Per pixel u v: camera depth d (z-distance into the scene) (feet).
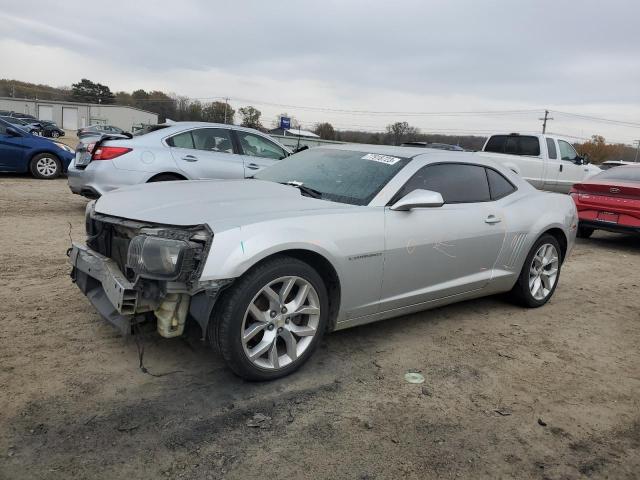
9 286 15.44
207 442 8.83
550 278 17.53
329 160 14.73
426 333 14.34
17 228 23.38
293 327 11.05
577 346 14.24
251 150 27.45
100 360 11.34
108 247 11.94
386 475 8.34
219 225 9.97
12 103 281.33
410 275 12.92
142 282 9.82
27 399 9.64
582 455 9.29
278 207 11.41
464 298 15.10
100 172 23.45
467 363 12.63
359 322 12.46
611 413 10.77
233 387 10.62
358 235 11.63
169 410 9.66
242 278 10.03
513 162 45.42
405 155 14.19
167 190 12.58
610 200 29.45
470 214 14.40
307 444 8.98
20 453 8.18
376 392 10.90
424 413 10.23
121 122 295.07
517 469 8.75
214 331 10.11
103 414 9.39
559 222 17.08
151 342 12.35
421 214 13.12
